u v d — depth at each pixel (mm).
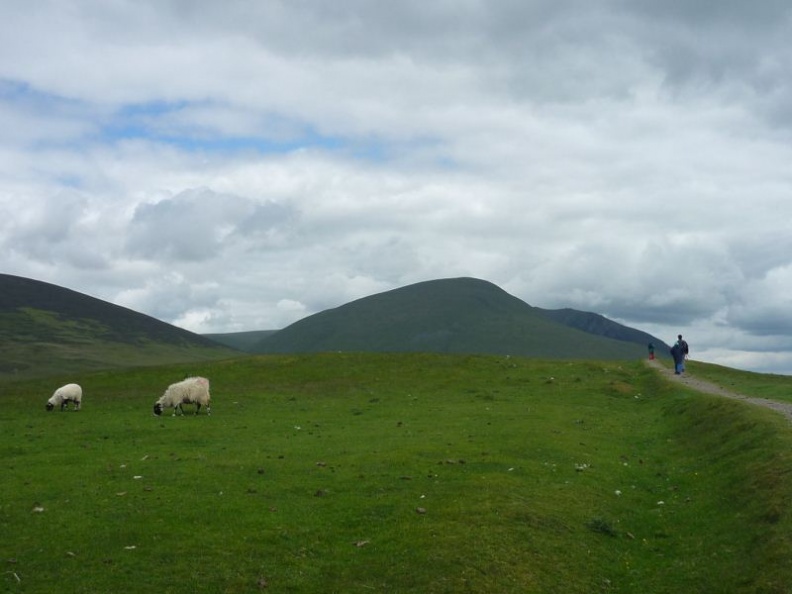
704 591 17844
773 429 29172
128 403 49594
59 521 20453
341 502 22875
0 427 38438
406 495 23688
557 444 33094
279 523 20750
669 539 21859
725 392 49781
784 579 16672
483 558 18594
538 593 17469
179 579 17016
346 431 36875
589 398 51719
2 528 19906
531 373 63438
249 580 17188
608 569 19547
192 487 24188
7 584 16500
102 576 16984
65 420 41312
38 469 27000
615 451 33188
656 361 77125
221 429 37500
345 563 18438
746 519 21094
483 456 29688
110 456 29703
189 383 43969
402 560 18516
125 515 21016
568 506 23422
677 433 37656
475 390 55312
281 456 29531
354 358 69625
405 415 43219
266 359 69438
